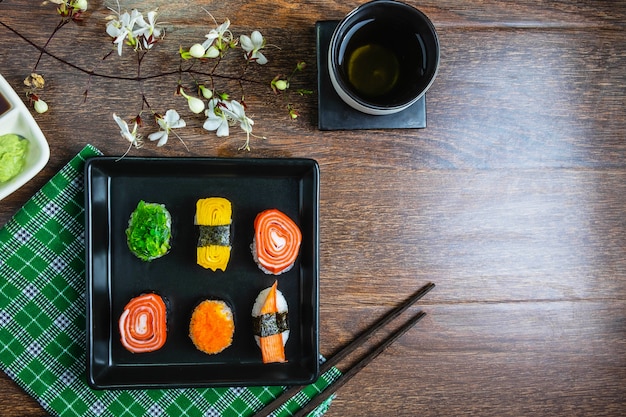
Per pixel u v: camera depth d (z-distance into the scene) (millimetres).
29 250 869
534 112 909
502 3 899
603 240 921
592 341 925
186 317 884
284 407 895
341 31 789
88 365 841
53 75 871
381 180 899
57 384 876
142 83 878
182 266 881
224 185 884
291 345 891
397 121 861
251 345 888
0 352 870
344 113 858
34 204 864
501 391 919
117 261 874
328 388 889
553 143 913
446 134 902
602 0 906
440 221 906
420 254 906
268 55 885
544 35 905
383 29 820
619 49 911
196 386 855
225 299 885
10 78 866
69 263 875
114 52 875
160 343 859
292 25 887
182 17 879
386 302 904
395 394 910
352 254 900
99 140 877
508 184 911
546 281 918
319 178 873
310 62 889
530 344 920
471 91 902
